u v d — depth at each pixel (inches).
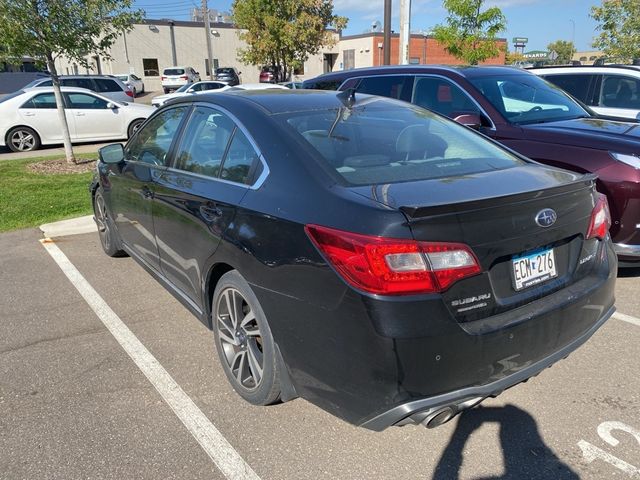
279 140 111.9
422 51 1598.2
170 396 122.0
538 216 96.1
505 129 200.5
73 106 542.3
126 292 182.4
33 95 526.0
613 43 621.9
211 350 143.2
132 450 104.1
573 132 184.1
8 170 385.7
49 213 278.5
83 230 255.1
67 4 352.2
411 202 90.8
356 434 108.6
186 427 110.9
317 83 296.0
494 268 91.7
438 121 139.5
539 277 99.3
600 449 103.3
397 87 251.0
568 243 106.0
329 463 100.6
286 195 102.2
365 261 84.1
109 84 783.7
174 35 1664.6
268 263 100.0
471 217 88.0
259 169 111.8
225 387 125.5
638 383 124.9
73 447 105.0
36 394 123.0
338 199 93.7
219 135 129.1
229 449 104.3
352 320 86.0
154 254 159.0
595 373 129.1
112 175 184.7
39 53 366.6
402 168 110.3
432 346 84.0
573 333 104.1
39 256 220.2
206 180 127.1
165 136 156.6
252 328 113.6
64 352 142.4
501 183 103.9
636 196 163.3
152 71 1660.9
